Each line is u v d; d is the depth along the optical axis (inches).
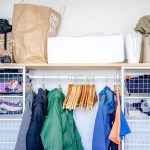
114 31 90.4
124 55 83.5
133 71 88.7
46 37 79.0
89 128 91.0
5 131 91.0
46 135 72.7
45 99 81.1
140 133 89.1
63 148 76.1
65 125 77.5
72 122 82.0
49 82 92.0
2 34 78.9
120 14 90.4
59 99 79.5
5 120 89.4
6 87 79.9
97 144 73.8
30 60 77.7
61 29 91.3
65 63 76.8
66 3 91.5
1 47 78.7
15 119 83.0
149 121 86.7
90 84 87.3
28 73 87.6
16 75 80.8
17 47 78.0
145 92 78.9
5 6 92.7
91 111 90.7
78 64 76.5
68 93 83.5
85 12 91.1
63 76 86.5
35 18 78.1
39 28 78.3
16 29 78.0
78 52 77.2
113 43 76.6
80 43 77.4
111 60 76.4
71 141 78.0
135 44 77.5
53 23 82.4
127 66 75.8
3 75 80.7
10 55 78.5
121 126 73.0
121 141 75.6
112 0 90.9
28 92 82.8
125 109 81.7
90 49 77.0
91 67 82.7
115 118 73.7
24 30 77.8
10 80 80.4
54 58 77.6
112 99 78.2
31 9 78.0
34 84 91.8
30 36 77.7
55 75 91.7
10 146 89.4
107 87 82.6
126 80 80.4
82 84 87.1
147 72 88.4
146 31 78.4
